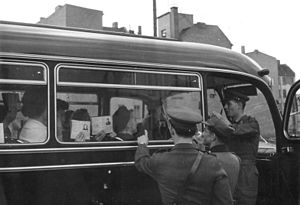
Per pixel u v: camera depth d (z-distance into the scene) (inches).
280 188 223.9
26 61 164.9
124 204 178.9
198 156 134.4
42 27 172.7
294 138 220.8
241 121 208.5
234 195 201.9
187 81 200.1
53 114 167.8
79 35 177.8
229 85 213.9
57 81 169.6
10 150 159.3
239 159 193.8
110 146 178.1
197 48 206.5
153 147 187.5
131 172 181.6
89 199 171.6
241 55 221.0
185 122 135.0
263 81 223.5
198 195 131.8
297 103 220.5
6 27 164.2
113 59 181.8
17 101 163.2
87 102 175.8
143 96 188.1
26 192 160.6
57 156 167.2
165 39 203.3
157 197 185.0
